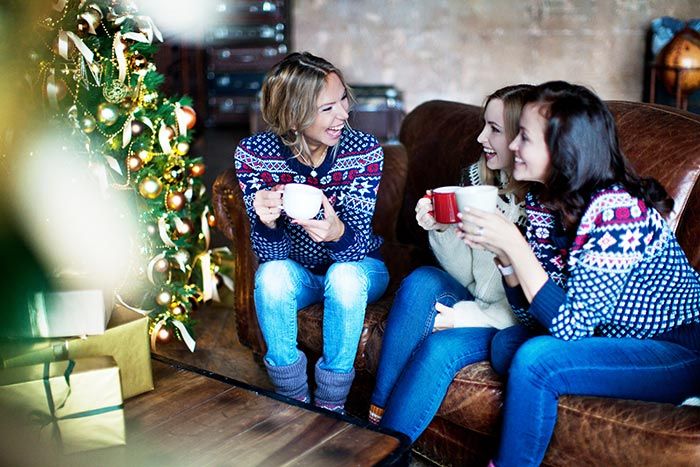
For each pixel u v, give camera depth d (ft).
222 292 10.68
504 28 19.95
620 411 5.06
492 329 6.09
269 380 8.16
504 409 5.35
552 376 5.16
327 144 6.42
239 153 6.72
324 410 5.07
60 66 6.65
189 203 8.67
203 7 22.27
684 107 16.38
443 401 5.90
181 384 5.55
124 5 7.36
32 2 6.12
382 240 7.25
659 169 6.11
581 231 5.21
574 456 5.22
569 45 19.83
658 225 5.26
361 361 6.72
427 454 6.46
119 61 7.07
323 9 20.52
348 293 6.35
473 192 5.16
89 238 6.07
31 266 5.51
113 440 4.81
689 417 4.88
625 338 5.40
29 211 5.85
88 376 4.73
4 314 5.20
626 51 19.67
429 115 8.55
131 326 5.41
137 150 7.58
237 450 4.62
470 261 6.24
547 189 5.36
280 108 6.33
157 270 7.72
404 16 20.25
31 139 6.23
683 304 5.37
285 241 6.56
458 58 20.27
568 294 5.23
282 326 6.61
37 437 4.75
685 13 19.29
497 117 5.99
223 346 9.10
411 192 8.39
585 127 5.10
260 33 22.47
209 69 22.91
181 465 4.50
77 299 5.23
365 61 20.65
